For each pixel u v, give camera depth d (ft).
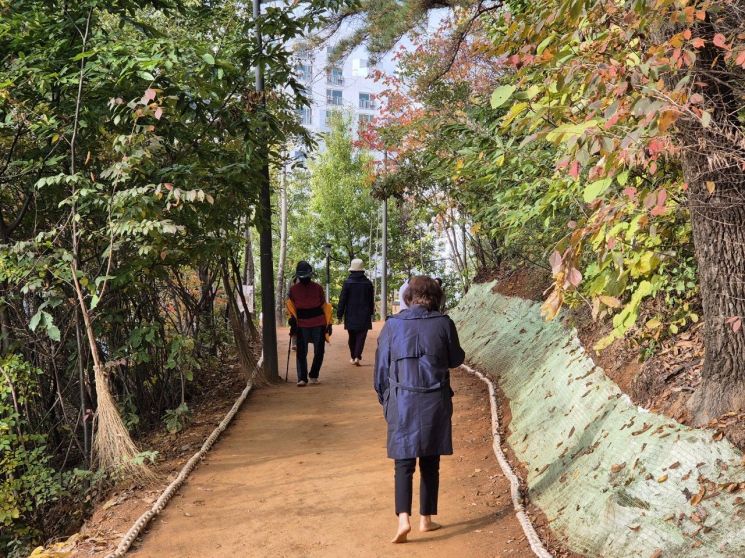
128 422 25.68
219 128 29.78
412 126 39.17
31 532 22.04
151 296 29.73
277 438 25.90
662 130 10.37
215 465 23.00
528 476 19.81
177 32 39.04
